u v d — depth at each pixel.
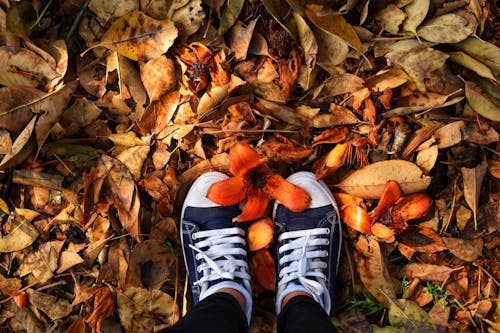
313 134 0.78
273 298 0.82
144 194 0.78
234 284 0.74
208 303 0.66
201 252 0.77
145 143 0.76
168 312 0.79
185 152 0.78
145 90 0.76
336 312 0.81
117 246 0.78
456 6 0.73
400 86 0.77
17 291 0.79
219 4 0.73
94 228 0.78
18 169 0.77
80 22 0.76
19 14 0.73
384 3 0.73
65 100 0.74
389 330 0.77
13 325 0.80
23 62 0.73
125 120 0.78
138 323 0.79
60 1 0.75
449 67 0.76
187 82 0.75
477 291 0.79
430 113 0.76
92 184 0.76
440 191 0.79
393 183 0.75
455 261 0.79
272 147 0.77
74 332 0.78
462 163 0.78
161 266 0.78
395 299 0.78
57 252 0.78
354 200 0.79
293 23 0.73
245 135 0.77
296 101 0.78
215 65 0.75
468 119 0.76
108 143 0.78
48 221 0.78
